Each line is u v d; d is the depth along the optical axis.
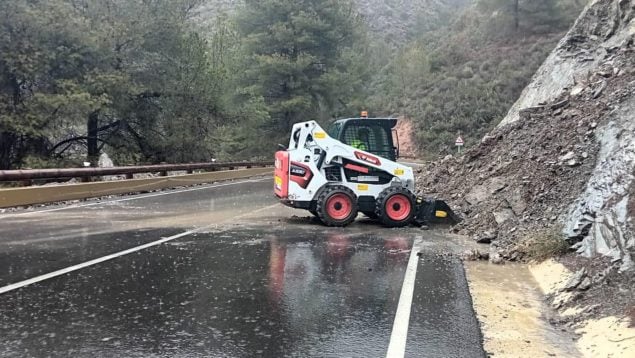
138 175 24.83
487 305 5.54
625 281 5.40
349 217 11.12
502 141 13.91
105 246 8.25
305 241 9.22
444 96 61.12
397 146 11.98
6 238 8.80
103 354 4.04
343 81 43.09
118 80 22.75
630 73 11.54
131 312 5.05
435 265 7.44
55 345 4.20
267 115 36.75
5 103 20.53
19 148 22.97
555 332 4.80
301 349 4.24
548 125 12.25
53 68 21.92
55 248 8.00
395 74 71.81
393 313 5.21
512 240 8.61
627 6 16.48
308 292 5.89
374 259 7.78
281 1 41.19
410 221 11.19
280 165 11.71
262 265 7.20
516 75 57.56
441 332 4.70
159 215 12.19
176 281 6.22
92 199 15.35
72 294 5.60
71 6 22.95
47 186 13.87
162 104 26.58
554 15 62.47
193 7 29.42
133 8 25.41
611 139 9.02
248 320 4.91
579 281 5.81
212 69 28.36
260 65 40.03
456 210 11.82
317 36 42.72
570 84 15.80
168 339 4.38
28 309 5.08
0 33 19.92
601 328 4.63
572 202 8.43
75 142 26.41
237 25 43.06
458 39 71.88
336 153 11.37
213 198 16.58
